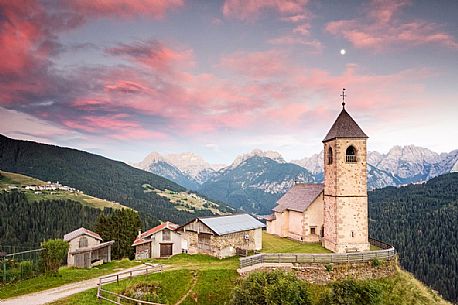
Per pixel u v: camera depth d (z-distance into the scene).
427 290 47.59
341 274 42.19
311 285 41.28
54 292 33.56
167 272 40.34
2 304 29.73
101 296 31.61
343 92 54.16
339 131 51.44
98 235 68.06
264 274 32.56
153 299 33.31
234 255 52.00
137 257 59.94
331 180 52.50
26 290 34.31
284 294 29.91
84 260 54.12
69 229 142.50
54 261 41.41
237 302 30.45
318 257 42.78
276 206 69.62
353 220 50.59
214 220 54.12
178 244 58.22
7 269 39.44
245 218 58.25
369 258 44.00
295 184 71.56
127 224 75.88
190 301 35.97
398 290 41.94
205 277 39.62
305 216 59.34
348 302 31.20
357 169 51.19
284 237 65.25
